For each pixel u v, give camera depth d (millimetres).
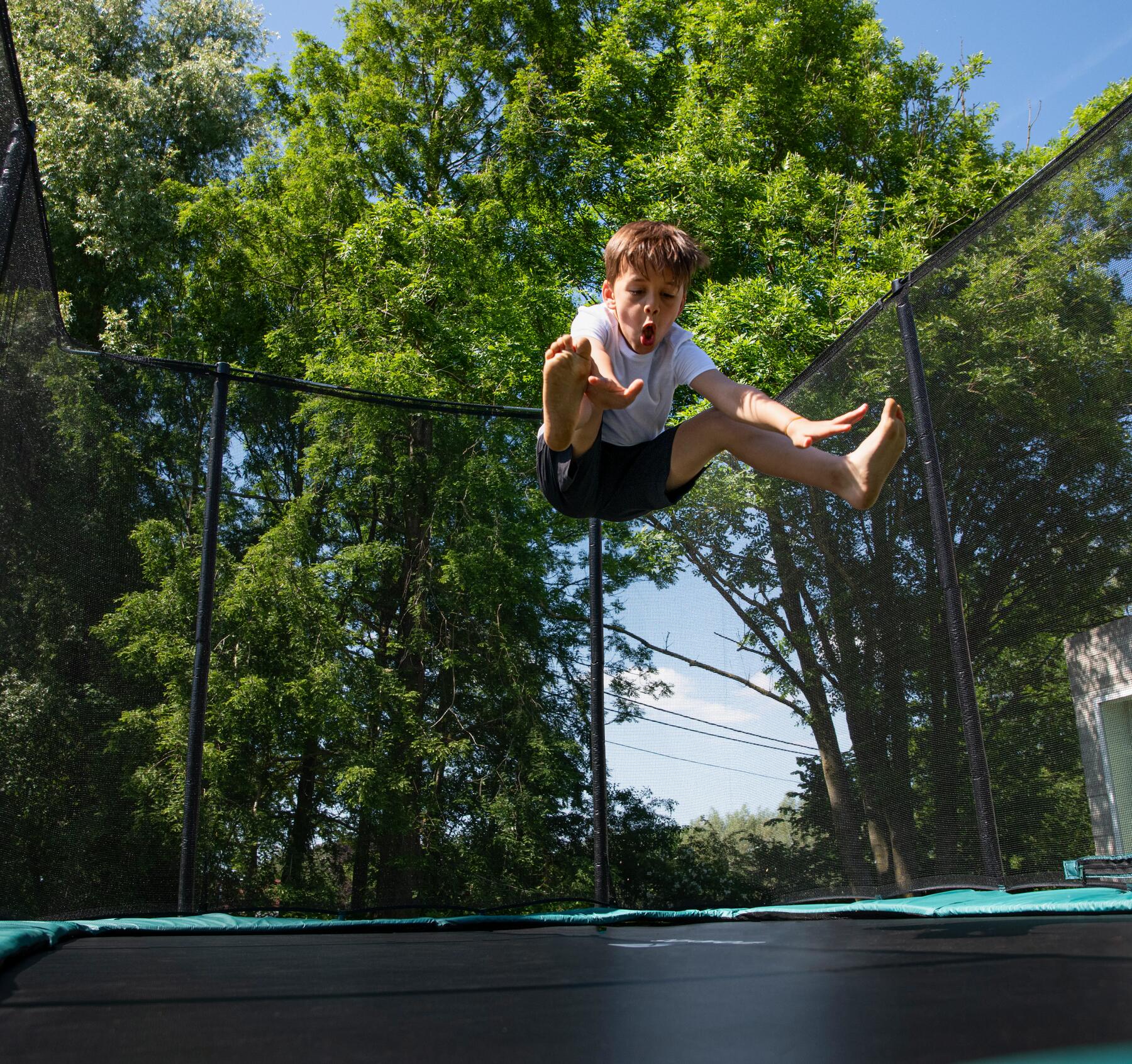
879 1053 592
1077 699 2371
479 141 9898
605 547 4121
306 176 8742
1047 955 1168
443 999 971
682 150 7652
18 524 2844
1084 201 2400
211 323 9469
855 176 8859
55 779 2930
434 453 4137
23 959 1551
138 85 9273
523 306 8039
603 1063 604
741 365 6332
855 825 3137
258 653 3637
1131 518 2242
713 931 2328
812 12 8609
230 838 3348
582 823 3707
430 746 3779
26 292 2844
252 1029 794
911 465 3051
